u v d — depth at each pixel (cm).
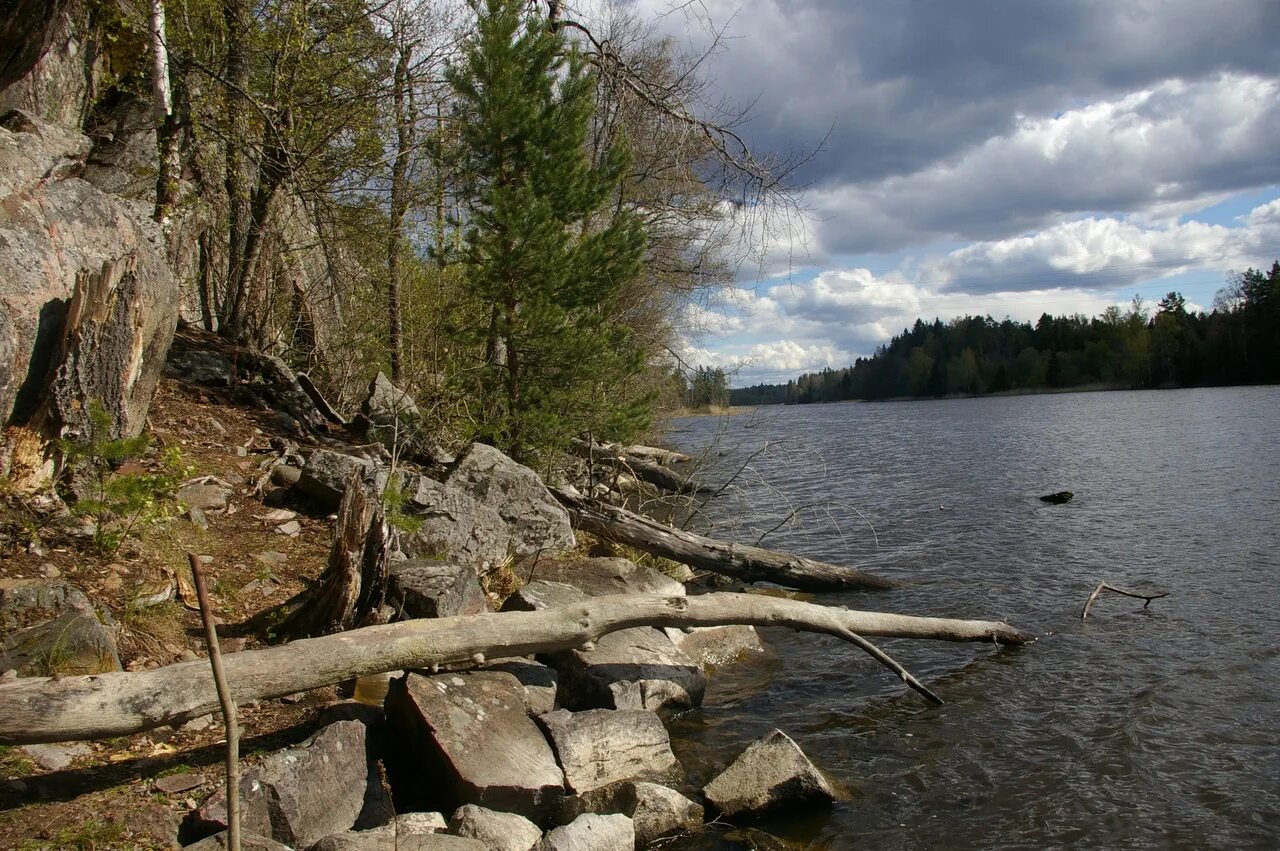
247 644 606
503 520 891
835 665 873
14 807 406
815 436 4406
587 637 646
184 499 760
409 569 688
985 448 3275
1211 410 4853
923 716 734
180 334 1188
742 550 1139
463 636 585
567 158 1144
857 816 569
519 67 1123
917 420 6019
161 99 1048
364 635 550
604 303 1237
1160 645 879
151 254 809
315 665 519
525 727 580
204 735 512
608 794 574
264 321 1364
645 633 796
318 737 474
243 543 747
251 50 1257
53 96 931
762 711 753
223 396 1080
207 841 388
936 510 1795
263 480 861
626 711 625
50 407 645
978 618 1011
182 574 644
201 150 1250
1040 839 536
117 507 625
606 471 1459
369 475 840
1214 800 573
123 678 455
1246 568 1177
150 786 445
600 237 1180
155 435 870
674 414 1986
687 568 1195
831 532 1591
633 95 1614
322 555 770
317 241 1320
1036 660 858
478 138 1132
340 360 1512
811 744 682
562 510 969
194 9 1164
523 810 535
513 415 1162
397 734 572
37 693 426
